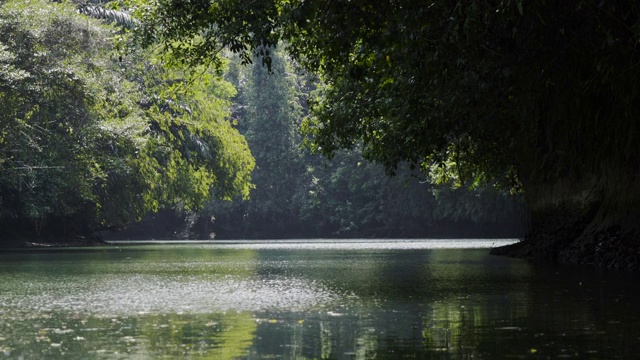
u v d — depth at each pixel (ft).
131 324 26.78
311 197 286.05
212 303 33.88
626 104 52.13
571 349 20.95
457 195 227.40
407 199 263.70
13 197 136.26
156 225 286.87
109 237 282.77
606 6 44.75
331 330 24.94
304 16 47.88
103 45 119.14
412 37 44.21
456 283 44.21
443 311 30.19
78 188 137.49
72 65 113.50
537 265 61.93
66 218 161.68
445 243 155.74
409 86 56.49
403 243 158.71
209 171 176.14
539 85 59.88
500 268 58.80
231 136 178.09
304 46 64.03
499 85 56.65
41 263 74.95
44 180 131.75
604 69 49.34
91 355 20.35
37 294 39.19
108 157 137.08
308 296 36.88
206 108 169.27
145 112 155.02
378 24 48.21
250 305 32.91
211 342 22.50
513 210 220.23
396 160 69.62
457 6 40.37
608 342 22.11
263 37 60.08
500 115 65.41
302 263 70.90
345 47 48.83
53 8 114.42
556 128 67.21
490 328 25.18
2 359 19.81
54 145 124.26
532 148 74.18
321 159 293.43
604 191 63.87
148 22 64.95
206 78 71.82
